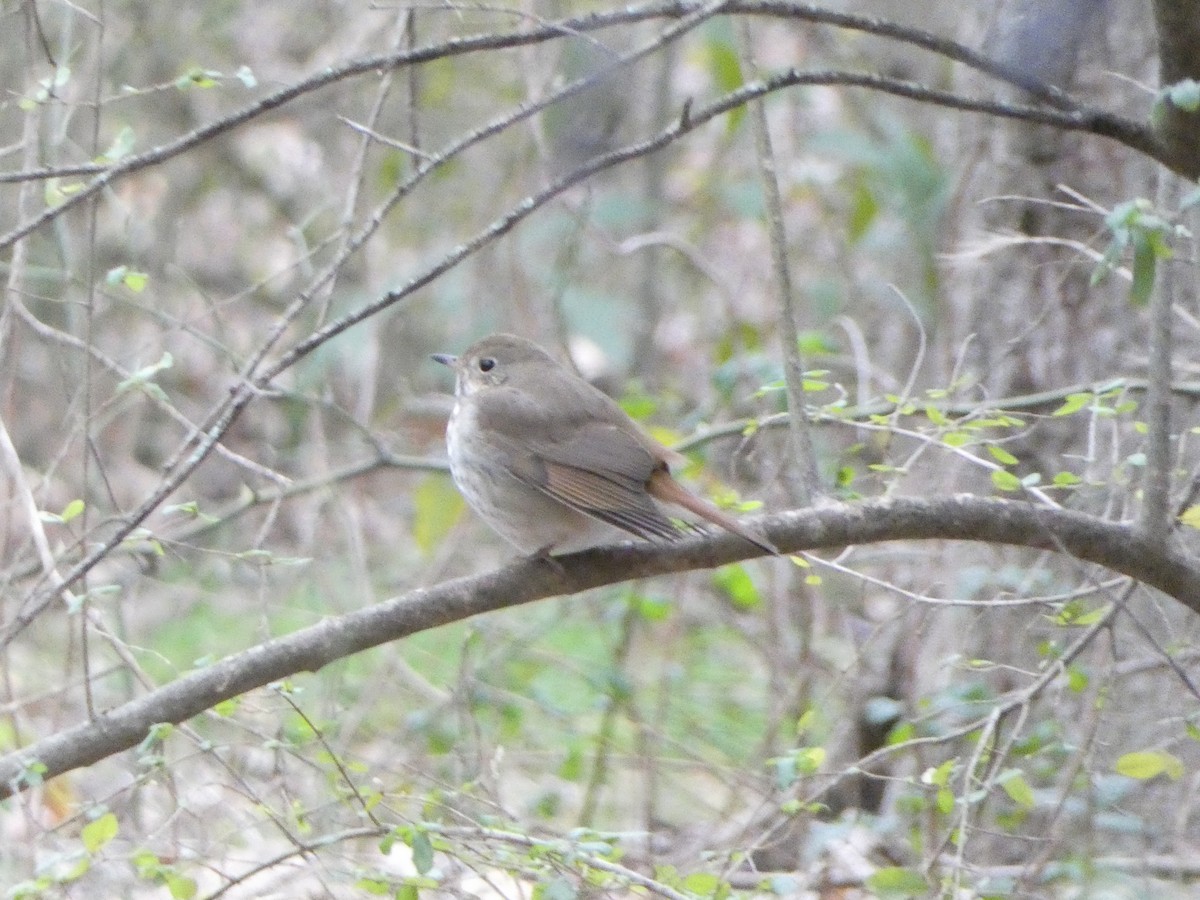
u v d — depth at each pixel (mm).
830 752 11281
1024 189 10961
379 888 7219
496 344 9094
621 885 7875
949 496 7777
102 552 6434
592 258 17812
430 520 13273
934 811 9016
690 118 6738
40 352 14891
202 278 18016
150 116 17406
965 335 11297
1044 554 10180
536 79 13336
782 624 12266
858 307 15211
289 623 14102
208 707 7352
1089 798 8406
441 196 17469
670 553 8016
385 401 16953
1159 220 6379
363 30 15992
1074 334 10805
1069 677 8438
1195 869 9203
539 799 11383
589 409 8523
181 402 17062
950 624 11078
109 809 8469
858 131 16125
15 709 9711
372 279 16672
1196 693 7758
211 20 17516
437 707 11703
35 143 8875
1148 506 7629
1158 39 7125
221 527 13789
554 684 14180
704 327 17234
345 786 8719
